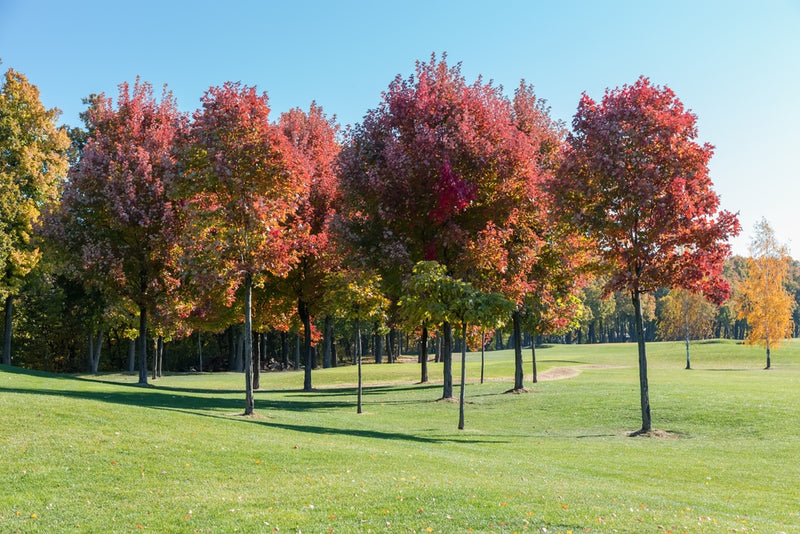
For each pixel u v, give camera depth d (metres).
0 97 43.31
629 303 120.69
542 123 37.62
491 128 29.62
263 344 77.62
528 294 33.34
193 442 14.78
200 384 46.22
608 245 22.77
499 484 12.10
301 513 9.78
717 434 20.97
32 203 43.19
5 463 12.30
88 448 13.59
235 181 20.75
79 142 53.75
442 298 22.30
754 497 12.49
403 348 119.81
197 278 22.47
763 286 60.81
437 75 30.78
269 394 36.47
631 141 21.23
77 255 33.41
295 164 22.20
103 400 21.66
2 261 39.81
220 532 8.94
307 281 37.31
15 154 43.00
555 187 22.84
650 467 15.53
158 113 37.78
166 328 40.22
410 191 28.38
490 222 28.53
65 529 9.19
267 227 21.67
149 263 34.34
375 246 30.08
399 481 12.02
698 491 13.03
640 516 9.84
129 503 10.49
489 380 46.09
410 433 20.69
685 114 21.56
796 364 66.38
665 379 40.44
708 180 21.44
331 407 29.09
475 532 8.80
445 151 27.67
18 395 18.69
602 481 13.54
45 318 56.47
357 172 29.80
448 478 12.61
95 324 55.72
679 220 21.09
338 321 67.94
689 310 68.12
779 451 17.75
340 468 13.22
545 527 9.08
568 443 19.52
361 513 9.74
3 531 9.09
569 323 40.06
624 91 22.19
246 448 14.57
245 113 21.27
